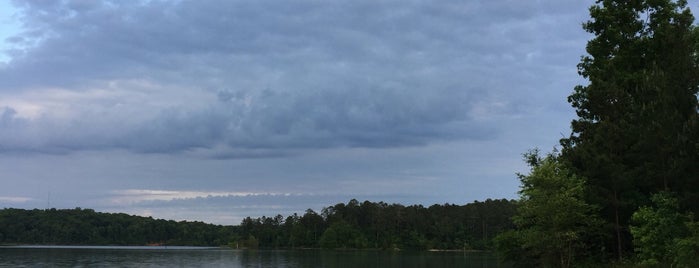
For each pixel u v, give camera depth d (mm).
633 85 33000
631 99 32000
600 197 29594
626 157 30391
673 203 24250
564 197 27984
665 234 24453
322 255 154500
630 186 29812
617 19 34625
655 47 32594
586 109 35219
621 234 31828
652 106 25797
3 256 128250
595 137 31516
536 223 29719
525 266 33312
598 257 31453
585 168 30984
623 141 30656
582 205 28141
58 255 138250
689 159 23312
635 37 33938
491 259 122312
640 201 29594
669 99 24875
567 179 29141
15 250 170250
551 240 28531
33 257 125438
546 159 30641
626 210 30250
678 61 25672
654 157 26406
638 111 27453
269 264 106688
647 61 33062
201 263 111125
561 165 30375
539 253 30578
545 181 28672
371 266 97250
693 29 28172
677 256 22891
